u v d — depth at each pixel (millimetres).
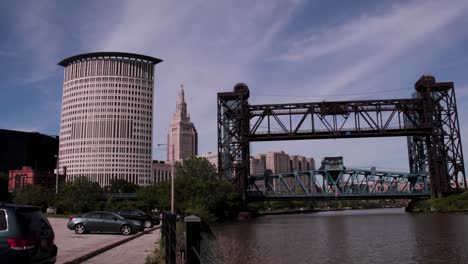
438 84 113000
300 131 112375
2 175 181875
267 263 32938
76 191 96000
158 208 110500
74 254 21500
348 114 112875
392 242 46875
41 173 188750
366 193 121812
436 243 44688
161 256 21031
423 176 123250
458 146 112375
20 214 13164
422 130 112062
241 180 111500
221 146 113562
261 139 113938
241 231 65500
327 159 131250
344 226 75688
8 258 12438
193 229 9141
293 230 67188
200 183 92812
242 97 114625
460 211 103688
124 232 36500
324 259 35125
